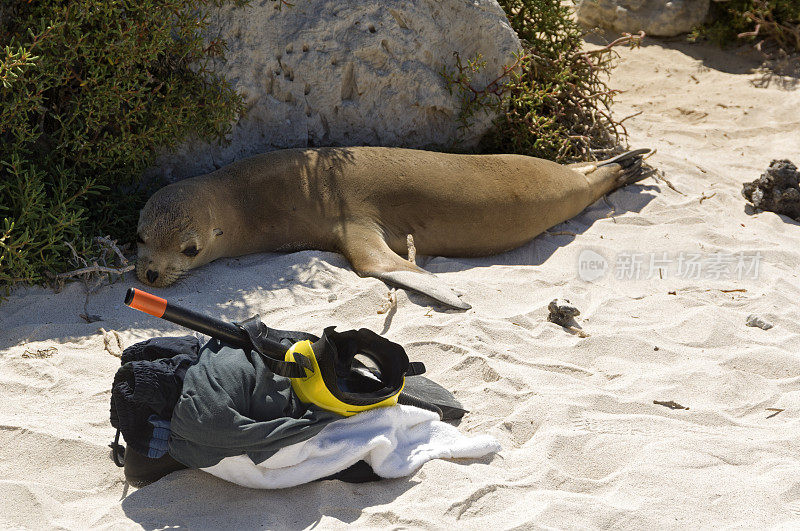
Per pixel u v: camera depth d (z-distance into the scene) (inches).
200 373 134.5
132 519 129.2
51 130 241.8
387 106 293.3
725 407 171.2
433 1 289.4
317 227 242.2
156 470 138.0
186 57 253.9
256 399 133.7
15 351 180.7
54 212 214.7
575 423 159.9
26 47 224.1
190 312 131.3
